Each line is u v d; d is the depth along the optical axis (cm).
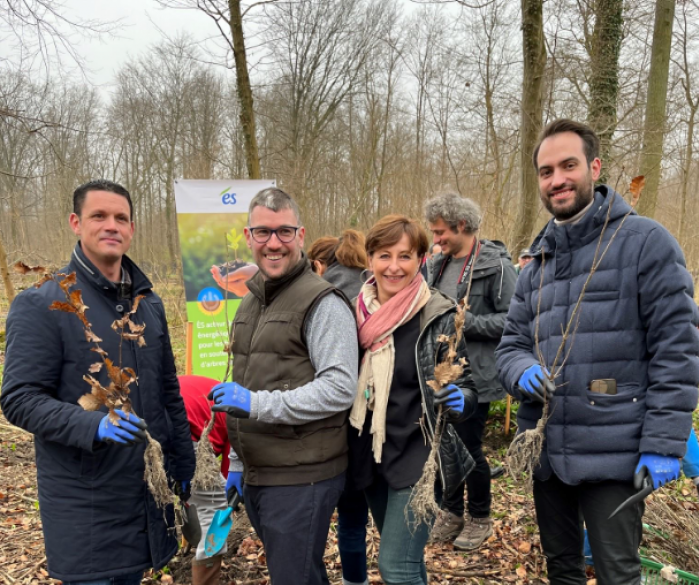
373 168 1850
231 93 2025
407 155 1795
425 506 168
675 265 171
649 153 677
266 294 191
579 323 185
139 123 2411
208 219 479
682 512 323
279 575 174
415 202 1327
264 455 180
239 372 198
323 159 2033
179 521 194
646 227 178
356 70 1942
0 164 1870
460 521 321
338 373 176
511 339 216
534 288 208
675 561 278
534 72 617
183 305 1007
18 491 401
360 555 226
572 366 185
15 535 339
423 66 1636
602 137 664
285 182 1742
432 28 1603
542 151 194
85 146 2142
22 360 165
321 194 1973
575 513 206
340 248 296
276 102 1973
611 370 180
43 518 176
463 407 185
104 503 174
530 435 184
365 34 1916
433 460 173
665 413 166
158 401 193
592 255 186
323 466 182
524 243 655
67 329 172
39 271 159
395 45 1709
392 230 194
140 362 187
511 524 338
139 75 2367
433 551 310
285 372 183
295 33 1856
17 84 803
